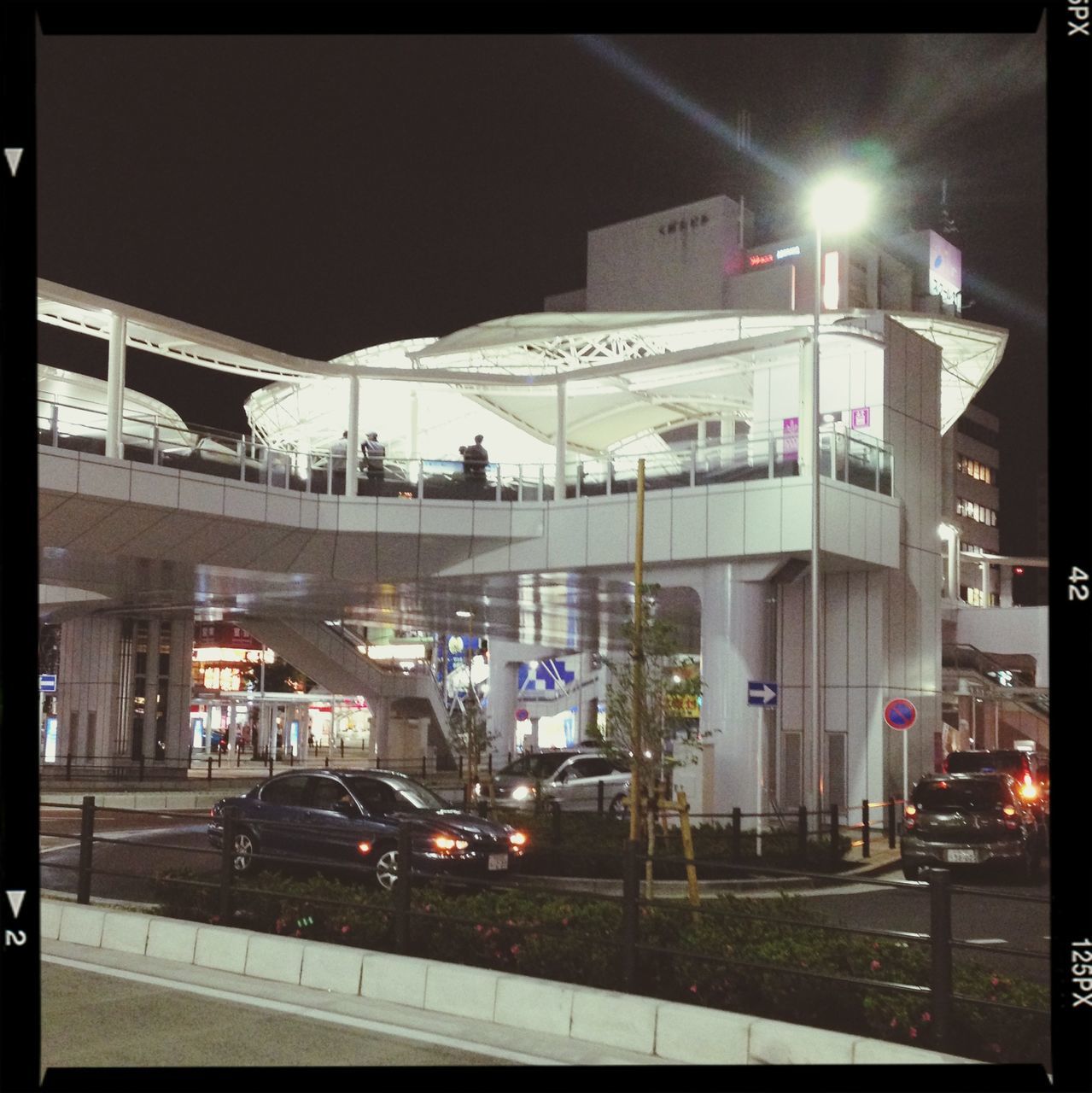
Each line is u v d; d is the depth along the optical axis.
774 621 28.30
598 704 53.47
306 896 10.50
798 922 7.94
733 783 26.58
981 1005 7.26
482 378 31.36
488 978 8.10
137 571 31.39
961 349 47.06
